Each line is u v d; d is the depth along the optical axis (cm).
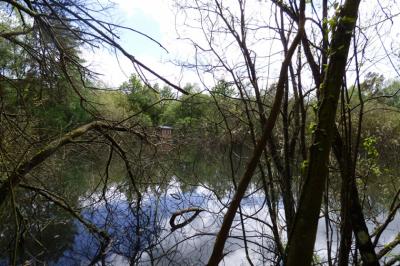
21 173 529
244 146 488
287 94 337
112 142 732
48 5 312
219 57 393
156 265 666
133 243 782
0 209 498
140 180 830
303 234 146
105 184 832
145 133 748
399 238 269
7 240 724
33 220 765
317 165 151
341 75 162
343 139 229
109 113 790
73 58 425
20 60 580
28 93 621
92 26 279
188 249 757
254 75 355
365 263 248
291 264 147
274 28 318
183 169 929
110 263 708
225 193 704
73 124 912
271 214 360
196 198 902
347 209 226
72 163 1082
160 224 877
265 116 367
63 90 612
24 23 433
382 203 606
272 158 357
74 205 881
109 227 841
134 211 893
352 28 166
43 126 798
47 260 710
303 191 150
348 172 225
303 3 124
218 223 800
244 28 357
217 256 109
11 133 587
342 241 229
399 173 509
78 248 763
